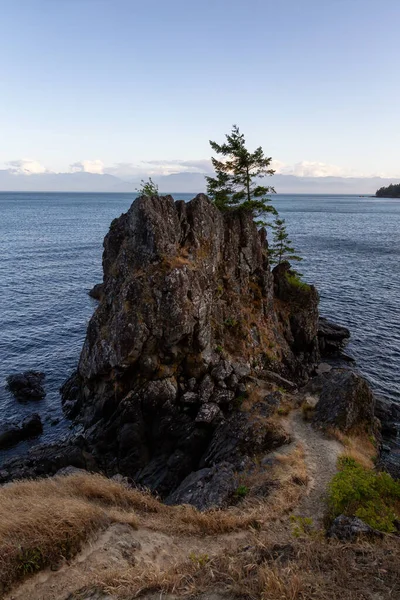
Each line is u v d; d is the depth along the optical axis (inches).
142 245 1416.1
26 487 735.1
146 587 436.8
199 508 793.6
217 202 1856.5
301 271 3727.9
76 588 463.2
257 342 1646.2
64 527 539.8
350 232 6683.1
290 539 592.4
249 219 1812.3
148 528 641.0
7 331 2258.9
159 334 1314.0
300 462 933.8
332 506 716.0
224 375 1379.2
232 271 1704.0
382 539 560.7
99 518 601.0
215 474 920.9
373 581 418.0
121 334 1296.8
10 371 1825.8
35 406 1573.6
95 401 1424.7
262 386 1438.2
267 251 2069.4
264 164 1847.9
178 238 1483.8
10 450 1323.8
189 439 1246.3
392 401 1592.0
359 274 3649.1
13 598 450.9
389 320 2484.0
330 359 2001.7
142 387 1305.4
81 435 1328.7
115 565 516.4
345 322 2447.1
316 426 1120.8
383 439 1298.0
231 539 637.3
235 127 1784.0
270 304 1861.5
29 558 486.3
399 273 3698.3
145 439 1294.3
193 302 1352.1
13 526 522.0
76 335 2251.5
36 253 4493.1
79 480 778.8
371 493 712.4
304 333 1951.3
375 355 2020.2
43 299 2854.3
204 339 1384.1
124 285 1389.0
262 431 1090.1
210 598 410.6
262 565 459.5
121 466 1250.0
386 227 7514.8
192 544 618.2
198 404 1325.0
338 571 437.1
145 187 1774.1
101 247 5029.5
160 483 1159.6
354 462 944.3
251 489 837.2
